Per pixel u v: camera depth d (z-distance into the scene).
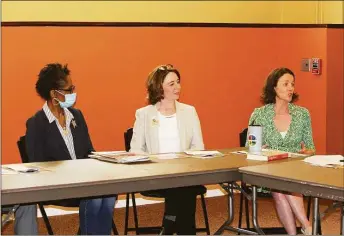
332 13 7.26
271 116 4.50
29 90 5.71
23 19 6.46
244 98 6.52
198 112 6.35
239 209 5.19
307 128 4.53
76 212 5.59
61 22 5.81
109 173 3.25
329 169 3.34
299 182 3.03
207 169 3.39
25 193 2.85
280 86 4.45
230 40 6.43
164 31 6.18
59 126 4.00
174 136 4.35
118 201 5.85
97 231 3.73
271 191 4.13
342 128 6.53
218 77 6.41
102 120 6.00
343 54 6.47
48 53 5.77
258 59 6.52
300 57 6.50
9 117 5.66
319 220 3.64
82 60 5.89
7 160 5.66
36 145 3.90
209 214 5.54
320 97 6.41
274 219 5.35
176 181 3.28
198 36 6.30
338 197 2.87
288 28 6.53
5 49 5.61
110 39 5.98
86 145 4.12
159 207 5.82
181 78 6.26
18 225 3.50
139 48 6.09
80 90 5.89
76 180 3.04
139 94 6.12
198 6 7.29
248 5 7.52
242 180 3.39
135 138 4.37
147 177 3.17
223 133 6.47
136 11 6.99
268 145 4.46
